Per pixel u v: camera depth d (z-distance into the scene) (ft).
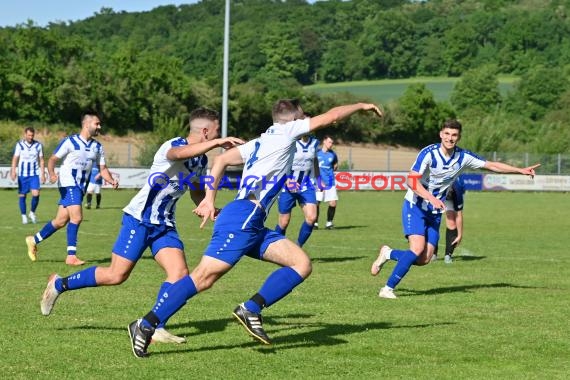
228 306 52.95
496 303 55.52
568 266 78.38
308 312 51.47
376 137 419.95
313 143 79.25
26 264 74.38
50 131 358.23
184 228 120.06
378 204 186.91
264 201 39.50
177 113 385.91
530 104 540.93
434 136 431.84
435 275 70.90
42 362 37.81
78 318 48.11
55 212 144.15
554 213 162.91
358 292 60.08
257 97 402.31
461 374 36.52
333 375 36.04
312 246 96.43
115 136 373.20
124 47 392.06
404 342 42.75
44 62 362.74
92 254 83.41
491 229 125.80
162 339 42.27
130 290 58.70
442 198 58.85
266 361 38.45
